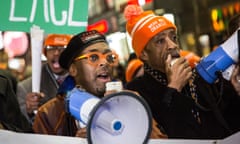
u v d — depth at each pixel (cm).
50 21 240
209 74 218
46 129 209
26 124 248
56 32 241
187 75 219
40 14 238
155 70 236
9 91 245
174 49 233
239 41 211
